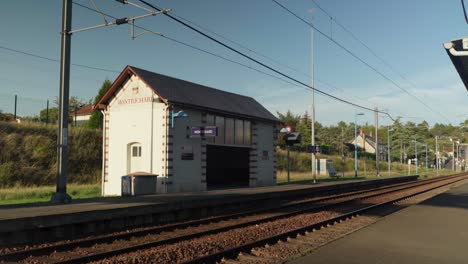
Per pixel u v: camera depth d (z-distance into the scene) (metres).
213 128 21.12
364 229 12.47
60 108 14.89
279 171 46.00
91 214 12.10
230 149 31.12
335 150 74.31
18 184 25.62
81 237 11.50
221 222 14.18
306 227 11.98
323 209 18.09
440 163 100.94
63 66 14.93
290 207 18.89
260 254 9.18
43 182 27.33
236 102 27.58
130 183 18.94
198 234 11.28
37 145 29.22
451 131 165.50
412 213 16.47
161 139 21.02
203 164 23.02
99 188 25.52
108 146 23.22
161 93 21.19
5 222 10.04
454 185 38.19
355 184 32.25
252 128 27.17
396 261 8.50
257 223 13.74
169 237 11.30
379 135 136.88
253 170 26.91
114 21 13.84
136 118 22.16
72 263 8.10
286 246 9.95
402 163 91.50
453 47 9.08
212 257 8.41
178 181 21.33
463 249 9.70
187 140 22.06
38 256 8.95
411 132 94.31
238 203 18.81
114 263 8.16
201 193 20.17
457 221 14.18
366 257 8.81
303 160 53.28
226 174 30.73
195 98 23.31
